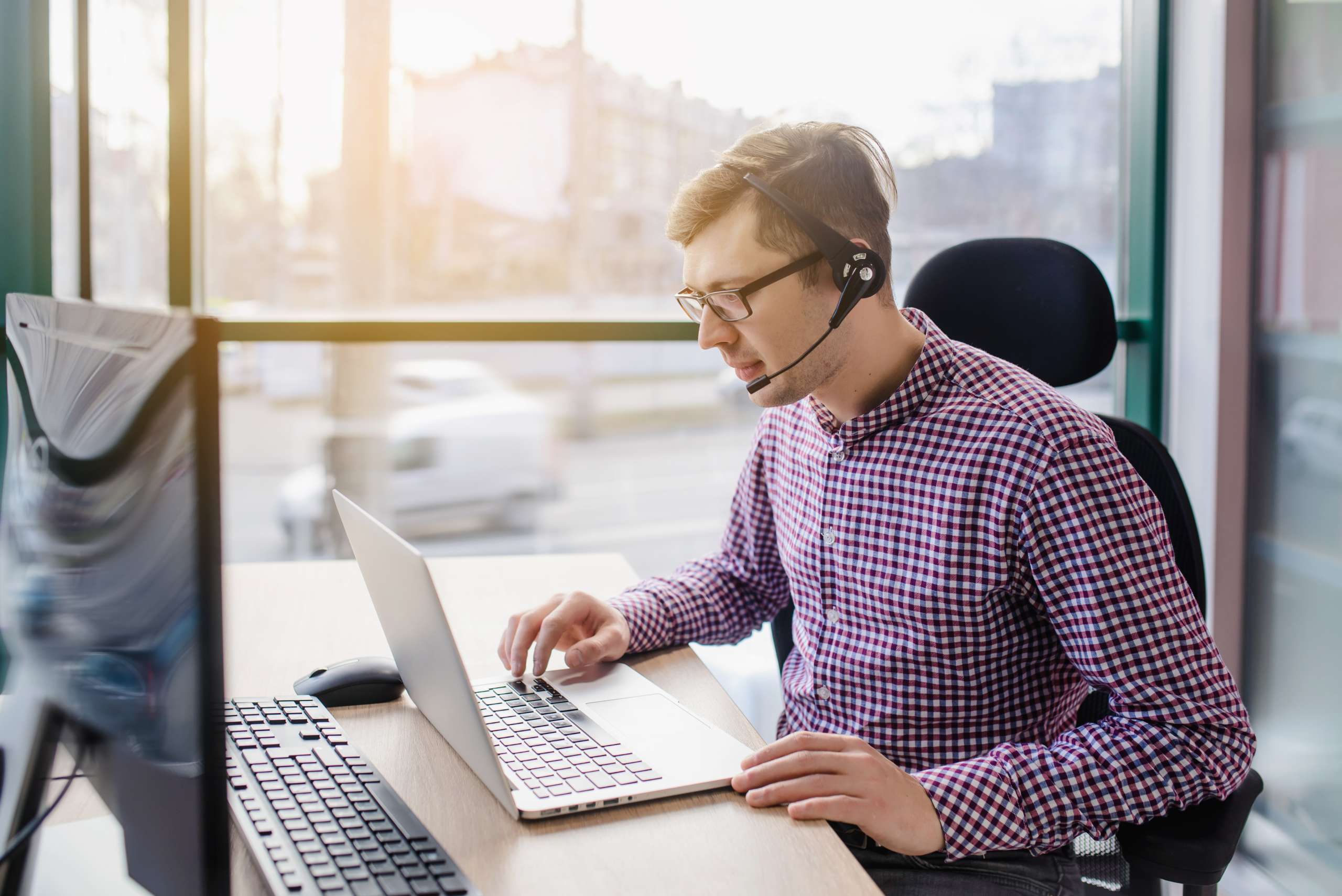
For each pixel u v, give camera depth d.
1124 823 0.94
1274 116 2.12
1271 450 2.14
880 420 1.12
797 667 1.27
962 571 1.06
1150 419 2.44
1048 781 0.92
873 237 1.09
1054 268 1.31
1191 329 2.31
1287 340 2.09
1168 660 0.97
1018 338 1.32
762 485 1.36
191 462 0.52
